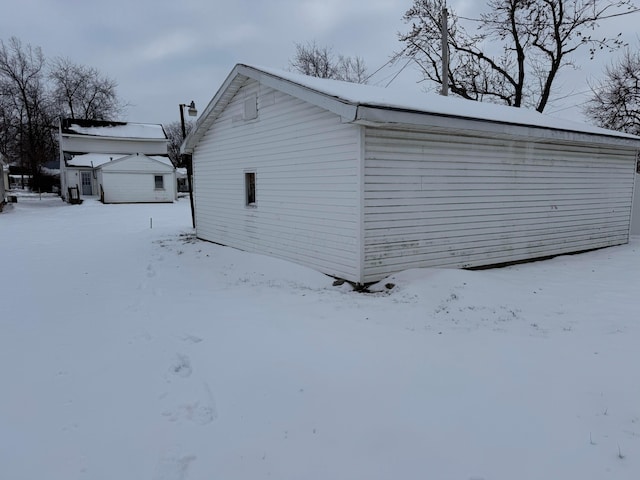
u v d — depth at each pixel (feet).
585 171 31.71
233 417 9.91
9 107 133.90
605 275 24.00
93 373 12.41
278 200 27.61
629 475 7.49
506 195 26.89
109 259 31.99
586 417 9.25
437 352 12.88
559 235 30.58
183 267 28.66
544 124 28.17
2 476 8.08
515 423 9.14
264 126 28.50
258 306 18.60
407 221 22.56
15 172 160.66
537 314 16.62
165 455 8.63
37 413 10.29
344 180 21.66
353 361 12.42
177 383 11.73
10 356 13.69
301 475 7.91
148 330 15.92
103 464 8.41
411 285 20.45
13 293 22.00
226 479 7.88
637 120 66.80
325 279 23.03
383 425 9.27
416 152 22.44
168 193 98.37
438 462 8.07
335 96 19.79
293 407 10.18
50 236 45.11
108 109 157.38
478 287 19.76
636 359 11.98
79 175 99.71
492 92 74.02
